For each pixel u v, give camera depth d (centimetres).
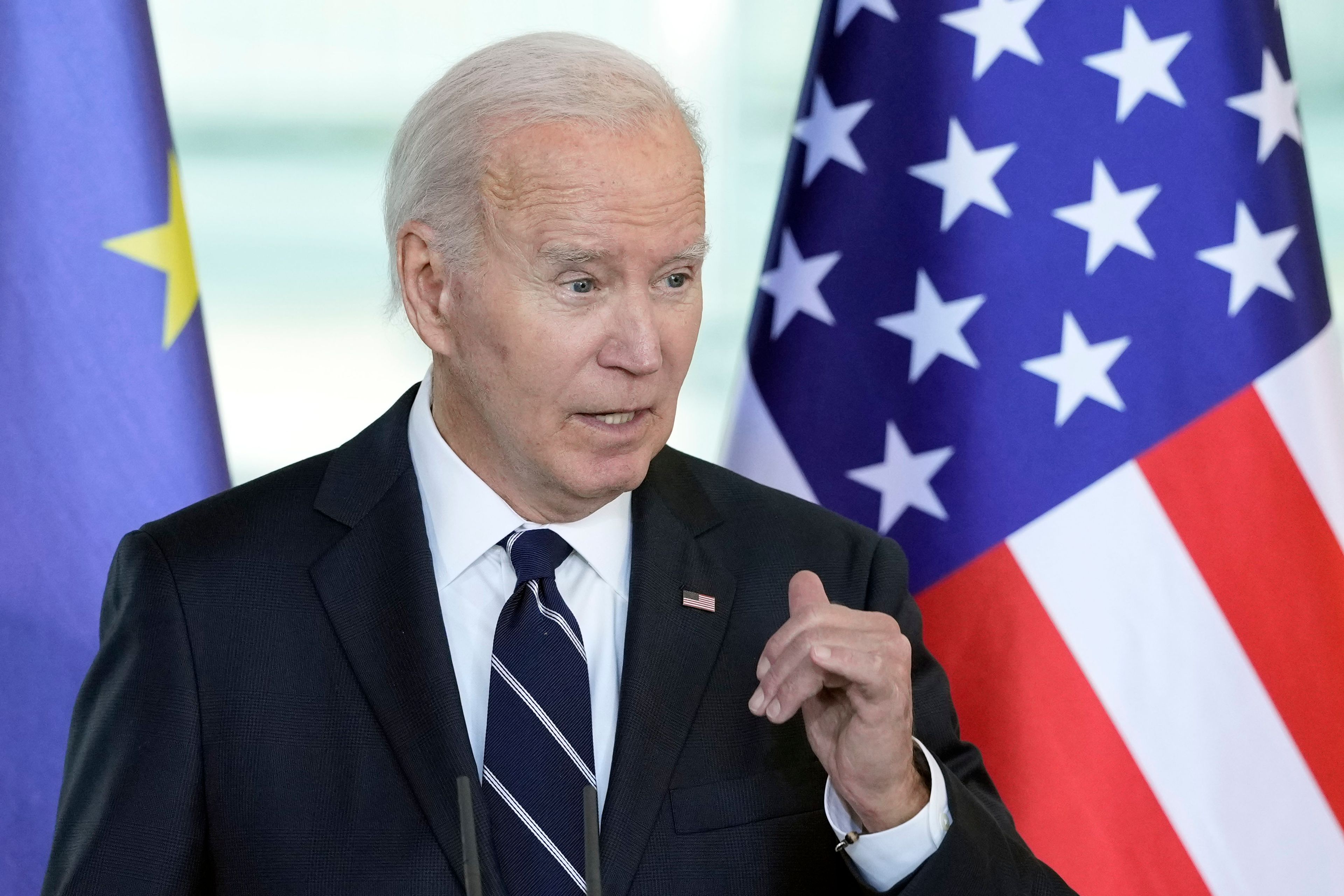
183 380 659
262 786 446
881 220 670
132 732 446
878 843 437
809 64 697
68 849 435
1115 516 642
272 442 1261
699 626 484
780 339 679
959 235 657
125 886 427
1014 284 654
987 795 495
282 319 1266
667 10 1252
